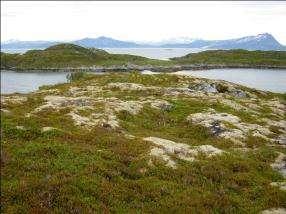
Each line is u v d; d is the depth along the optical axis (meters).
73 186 18.16
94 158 22.73
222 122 38.06
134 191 18.94
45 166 21.09
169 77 83.50
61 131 28.20
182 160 24.06
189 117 41.09
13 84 162.50
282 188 20.92
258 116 45.81
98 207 16.70
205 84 76.31
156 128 38.00
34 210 15.75
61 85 86.56
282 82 120.06
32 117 33.06
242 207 18.25
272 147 32.78
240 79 140.88
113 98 50.12
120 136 28.80
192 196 18.86
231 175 22.41
